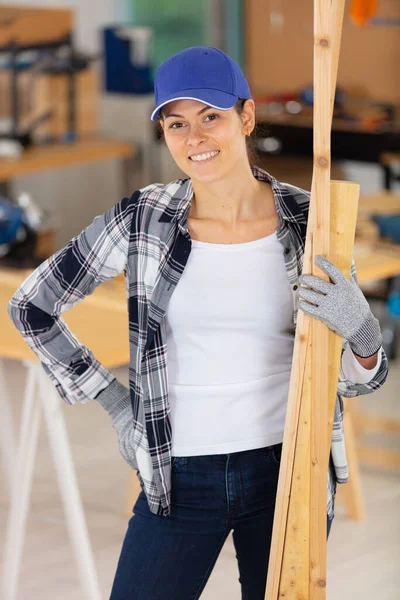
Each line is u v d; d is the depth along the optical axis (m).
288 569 2.00
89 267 2.08
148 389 2.02
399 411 5.16
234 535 2.08
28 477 3.09
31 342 2.16
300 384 1.94
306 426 1.96
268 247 2.00
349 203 1.92
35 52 7.14
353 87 8.33
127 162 7.51
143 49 7.73
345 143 7.38
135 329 2.05
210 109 1.92
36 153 6.72
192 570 2.02
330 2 1.83
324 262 1.89
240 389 2.00
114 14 9.23
